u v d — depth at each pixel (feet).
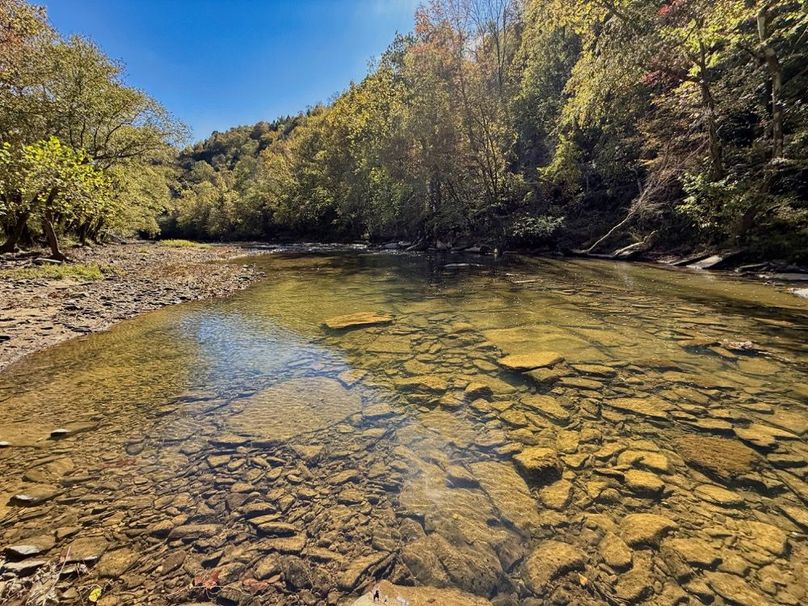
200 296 36.99
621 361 17.46
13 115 57.57
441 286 40.19
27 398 15.07
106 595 6.68
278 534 8.09
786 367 16.10
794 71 39.60
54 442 11.87
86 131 75.97
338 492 9.46
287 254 87.81
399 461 10.76
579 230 71.36
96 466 10.62
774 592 6.50
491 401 14.33
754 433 11.37
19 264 49.32
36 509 8.84
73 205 54.65
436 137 78.28
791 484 9.20
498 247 75.97
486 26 76.38
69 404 14.57
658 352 18.40
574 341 20.53
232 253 91.61
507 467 10.31
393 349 20.65
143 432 12.48
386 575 7.06
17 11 49.49
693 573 6.93
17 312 28.02
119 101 73.97
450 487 9.58
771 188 40.98
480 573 7.07
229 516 8.67
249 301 34.19
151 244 122.93
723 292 31.27
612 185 69.97
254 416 13.57
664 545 7.55
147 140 84.28
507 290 36.47
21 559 7.38
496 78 79.46
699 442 11.06
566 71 82.84
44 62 59.72
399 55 94.48
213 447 11.58
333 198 130.72
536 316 26.13
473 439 11.79
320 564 7.32
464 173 83.82
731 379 15.19
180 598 6.63
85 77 67.62
